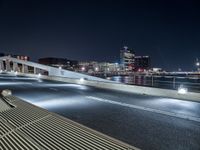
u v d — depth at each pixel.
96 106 11.69
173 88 16.14
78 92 18.75
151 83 18.14
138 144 5.70
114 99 14.55
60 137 4.39
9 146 3.89
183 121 8.23
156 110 10.52
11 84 26.95
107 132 6.80
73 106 11.67
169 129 7.13
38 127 5.10
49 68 46.59
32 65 51.25
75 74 41.75
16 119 5.85
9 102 8.21
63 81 32.75
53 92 18.55
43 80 35.75
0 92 11.16
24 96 15.86
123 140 6.04
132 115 9.35
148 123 7.95
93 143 4.03
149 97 15.68
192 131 6.89
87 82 26.33
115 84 21.45
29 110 6.91
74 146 3.90
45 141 4.17
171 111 10.27
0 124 5.39
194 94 13.92
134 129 7.14
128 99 14.58
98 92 18.86
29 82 30.75
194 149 5.36
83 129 4.90
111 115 9.37
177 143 5.77
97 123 7.96
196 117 8.92
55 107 11.32
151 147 5.49
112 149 3.74
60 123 5.40
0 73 62.47
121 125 7.67
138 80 19.72
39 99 14.34
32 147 3.85
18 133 4.68
